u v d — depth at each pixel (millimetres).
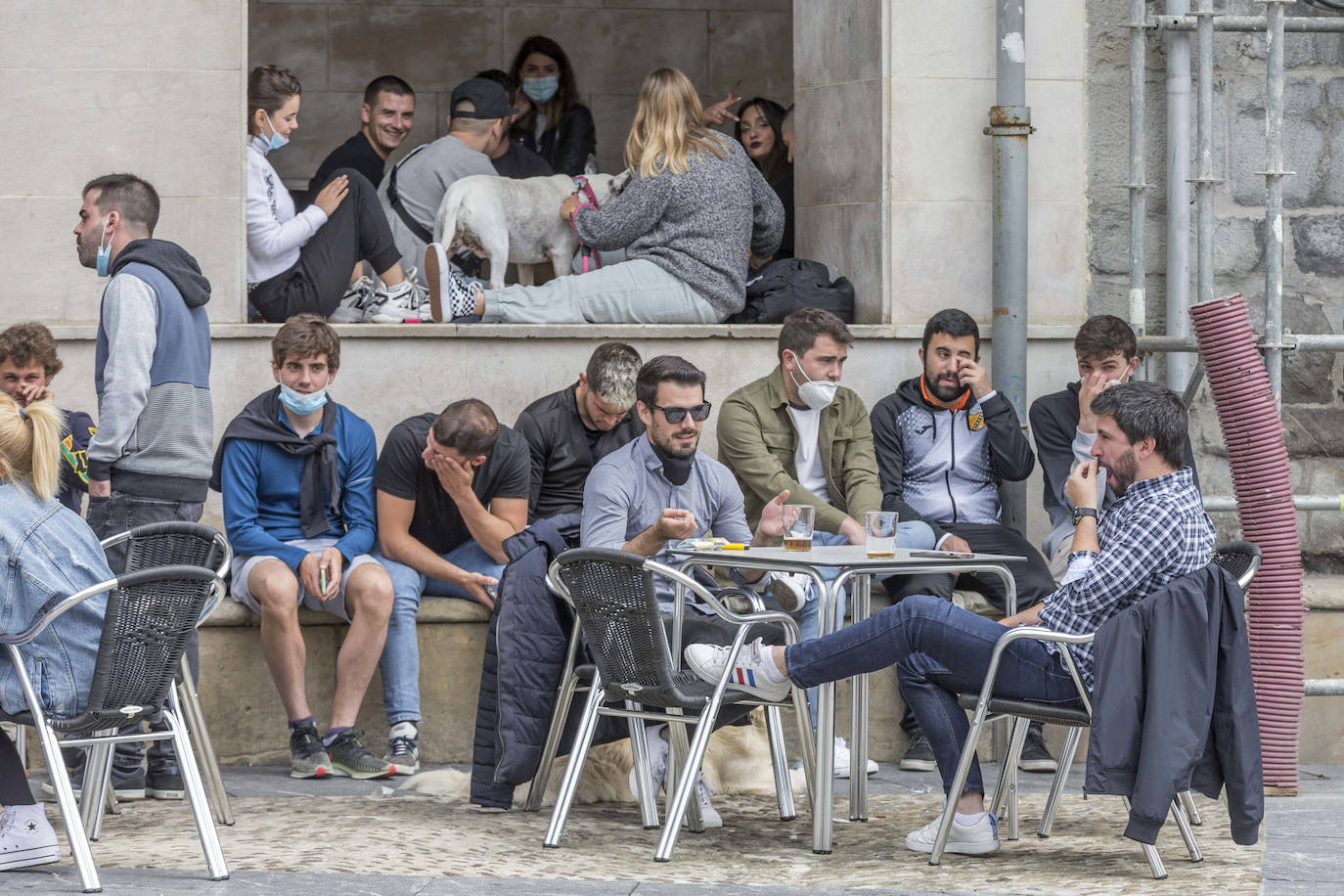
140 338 8148
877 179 10750
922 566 7176
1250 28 10578
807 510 7695
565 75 13414
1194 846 6996
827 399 9453
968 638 6891
